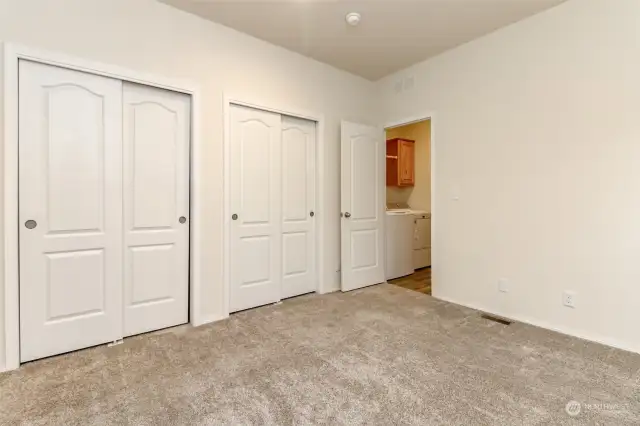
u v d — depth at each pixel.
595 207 2.44
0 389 1.77
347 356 2.16
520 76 2.84
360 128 3.93
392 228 4.42
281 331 2.59
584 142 2.48
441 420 1.52
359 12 2.70
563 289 2.61
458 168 3.32
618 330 2.33
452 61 3.35
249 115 3.10
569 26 2.55
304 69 3.48
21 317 2.06
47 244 2.14
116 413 1.57
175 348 2.29
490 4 2.59
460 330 2.62
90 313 2.31
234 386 1.80
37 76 2.09
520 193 2.86
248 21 2.83
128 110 2.48
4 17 1.98
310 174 3.65
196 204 2.74
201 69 2.76
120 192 2.41
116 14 2.36
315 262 3.71
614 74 2.34
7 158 1.99
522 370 1.98
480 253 3.15
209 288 2.82
